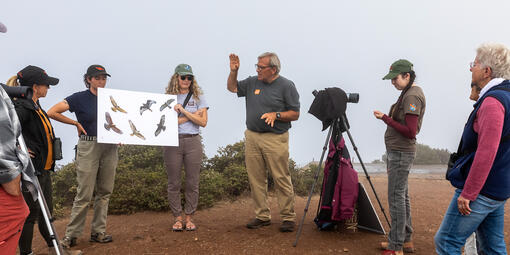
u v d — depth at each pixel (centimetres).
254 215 578
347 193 425
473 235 298
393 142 354
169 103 452
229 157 816
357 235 440
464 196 219
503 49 228
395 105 365
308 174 811
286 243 412
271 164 467
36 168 331
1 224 197
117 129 404
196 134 471
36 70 336
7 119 196
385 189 826
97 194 421
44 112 358
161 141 429
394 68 359
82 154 397
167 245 410
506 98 212
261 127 470
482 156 210
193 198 474
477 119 223
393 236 355
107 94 409
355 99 439
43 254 382
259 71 459
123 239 432
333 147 440
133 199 579
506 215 544
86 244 410
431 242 415
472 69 246
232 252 386
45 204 287
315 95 476
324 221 443
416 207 615
